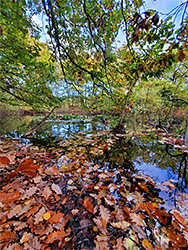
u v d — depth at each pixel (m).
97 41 1.54
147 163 1.71
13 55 1.79
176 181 1.26
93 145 2.44
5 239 0.66
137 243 0.68
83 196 1.03
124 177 1.33
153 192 1.09
